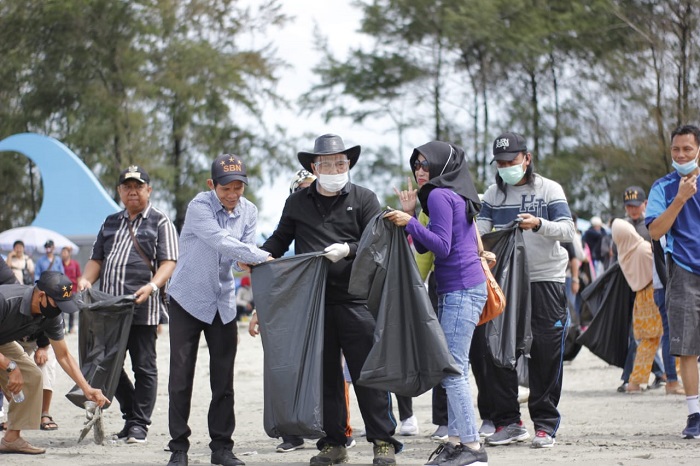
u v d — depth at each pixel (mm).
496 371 8180
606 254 19547
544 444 7992
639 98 40625
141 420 8922
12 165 49969
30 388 8117
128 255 8984
